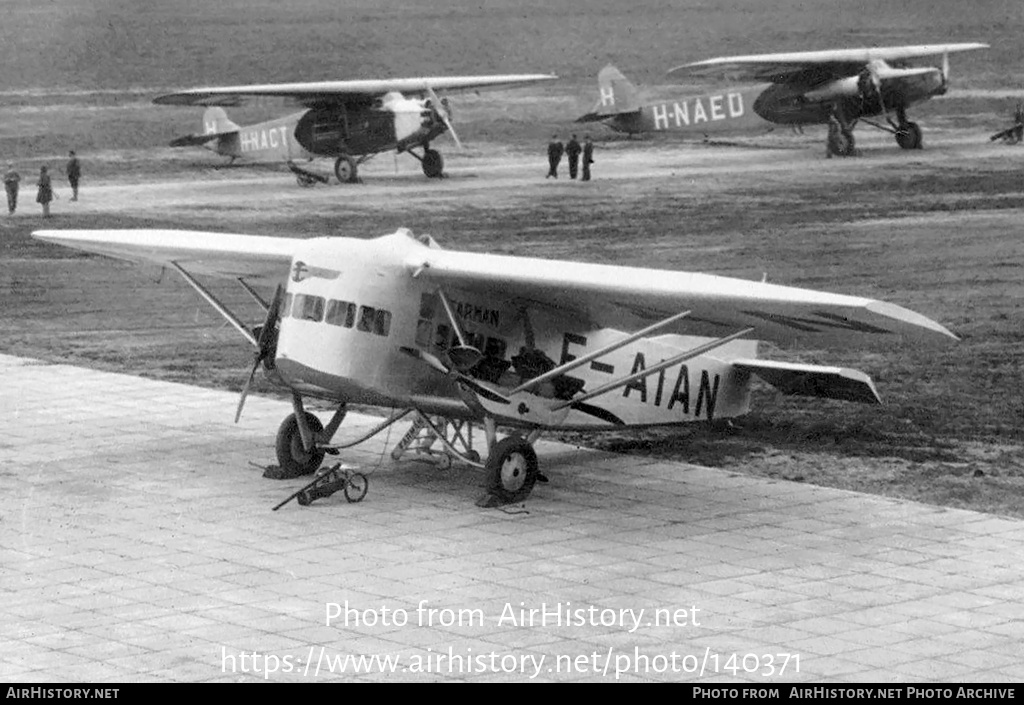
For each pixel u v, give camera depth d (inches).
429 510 1051.9
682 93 4638.3
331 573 907.4
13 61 5334.6
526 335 1088.2
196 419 1348.4
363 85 3097.9
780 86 3425.2
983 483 1129.4
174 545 965.8
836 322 930.1
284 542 973.2
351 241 1052.5
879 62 3316.9
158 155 3592.5
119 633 802.8
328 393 1068.5
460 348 1034.7
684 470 1170.0
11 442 1257.4
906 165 3159.5
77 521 1022.4
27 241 2481.5
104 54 5472.4
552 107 4382.4
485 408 1048.8
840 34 5565.9
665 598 858.8
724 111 3572.8
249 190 3031.5
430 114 3120.1
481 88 3257.9
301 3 6555.1
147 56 5457.7
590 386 1116.5
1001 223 2479.1
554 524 1016.9
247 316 1935.3
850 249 2301.9
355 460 1198.9
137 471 1159.6
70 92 4739.2
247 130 3272.6
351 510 1051.9
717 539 980.6
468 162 3454.7
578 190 2960.1
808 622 817.5
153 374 1567.4
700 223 2564.0
